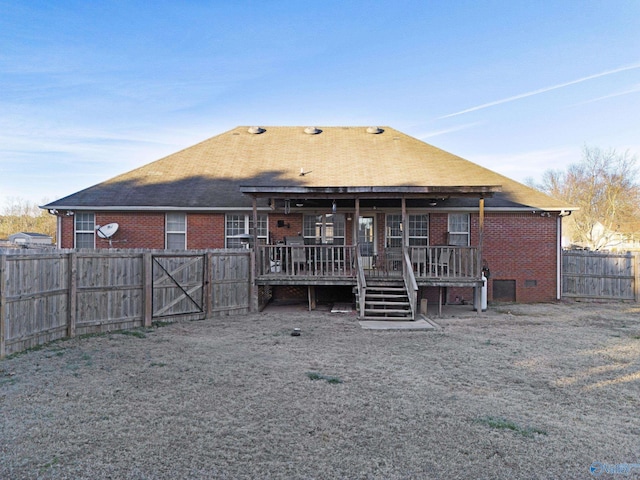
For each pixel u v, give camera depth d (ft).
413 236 48.93
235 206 45.60
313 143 58.34
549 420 15.30
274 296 48.01
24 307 24.02
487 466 11.96
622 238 133.28
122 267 30.96
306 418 15.11
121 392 17.56
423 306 39.50
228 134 61.36
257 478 11.14
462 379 19.94
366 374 20.53
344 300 47.21
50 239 144.25
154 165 53.62
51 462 11.82
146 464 11.78
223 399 16.88
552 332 31.22
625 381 19.88
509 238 48.88
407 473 11.51
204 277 35.86
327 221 48.73
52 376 19.54
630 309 43.55
